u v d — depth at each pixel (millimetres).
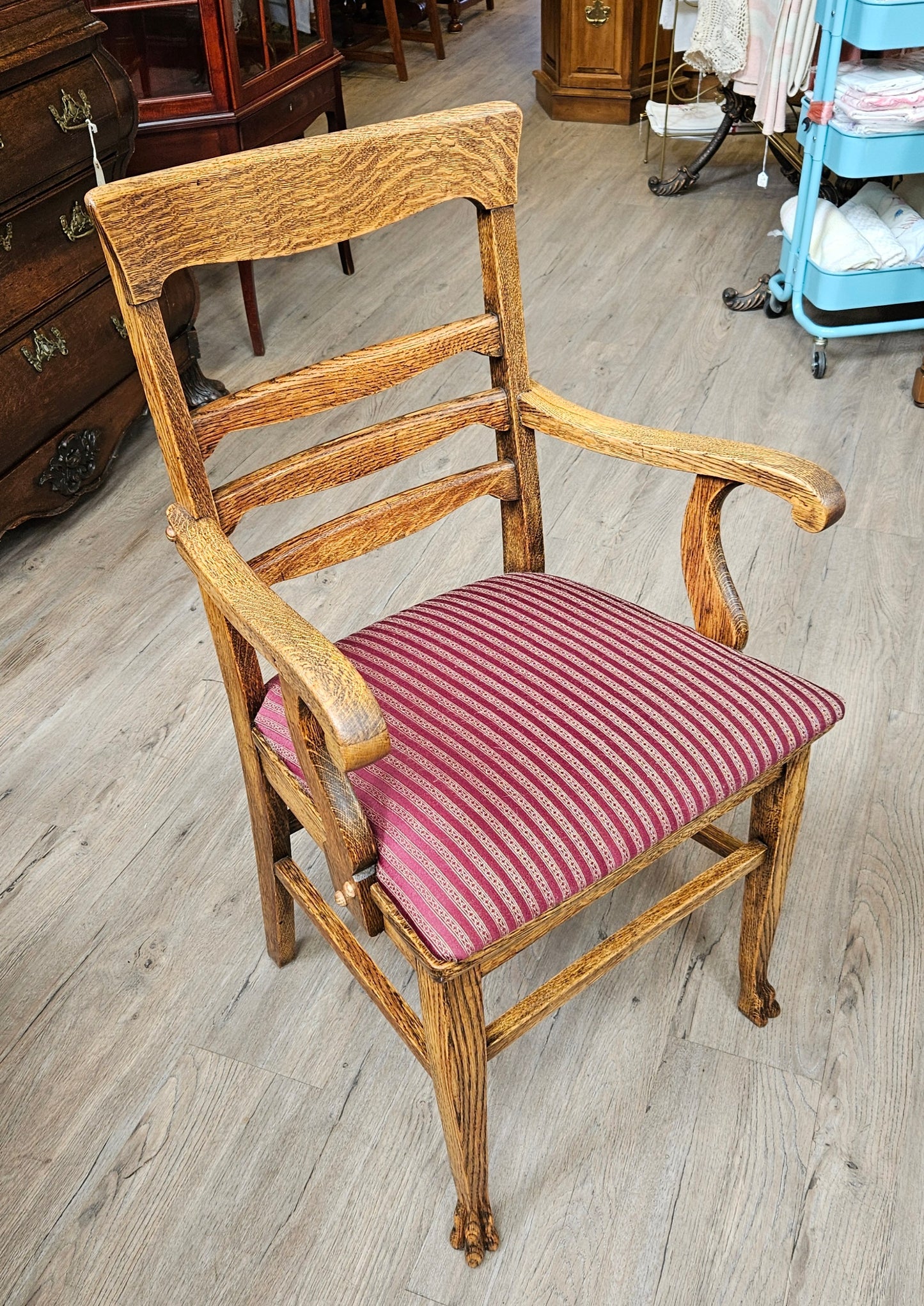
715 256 3510
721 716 1147
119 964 1596
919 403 2727
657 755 1104
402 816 1057
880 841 1704
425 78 5148
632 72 4473
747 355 2982
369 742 870
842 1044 1454
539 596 1331
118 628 2203
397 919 1039
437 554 2334
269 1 2904
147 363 1052
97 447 2482
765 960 1425
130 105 2348
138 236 1001
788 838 1299
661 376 2902
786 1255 1251
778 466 1142
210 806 1829
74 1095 1438
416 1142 1374
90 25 2217
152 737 1958
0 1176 1354
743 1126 1372
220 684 2062
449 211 3904
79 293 2348
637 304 3256
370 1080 1442
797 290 2859
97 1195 1331
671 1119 1383
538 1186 1321
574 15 4402
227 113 2816
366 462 1240
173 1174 1351
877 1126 1365
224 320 3293
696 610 1340
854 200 2939
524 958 1566
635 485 2502
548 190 4035
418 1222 1295
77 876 1723
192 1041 1495
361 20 5488
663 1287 1230
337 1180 1338
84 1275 1259
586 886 1037
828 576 2219
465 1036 1068
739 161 4203
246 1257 1269
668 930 1602
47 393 2299
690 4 3578
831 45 2521
